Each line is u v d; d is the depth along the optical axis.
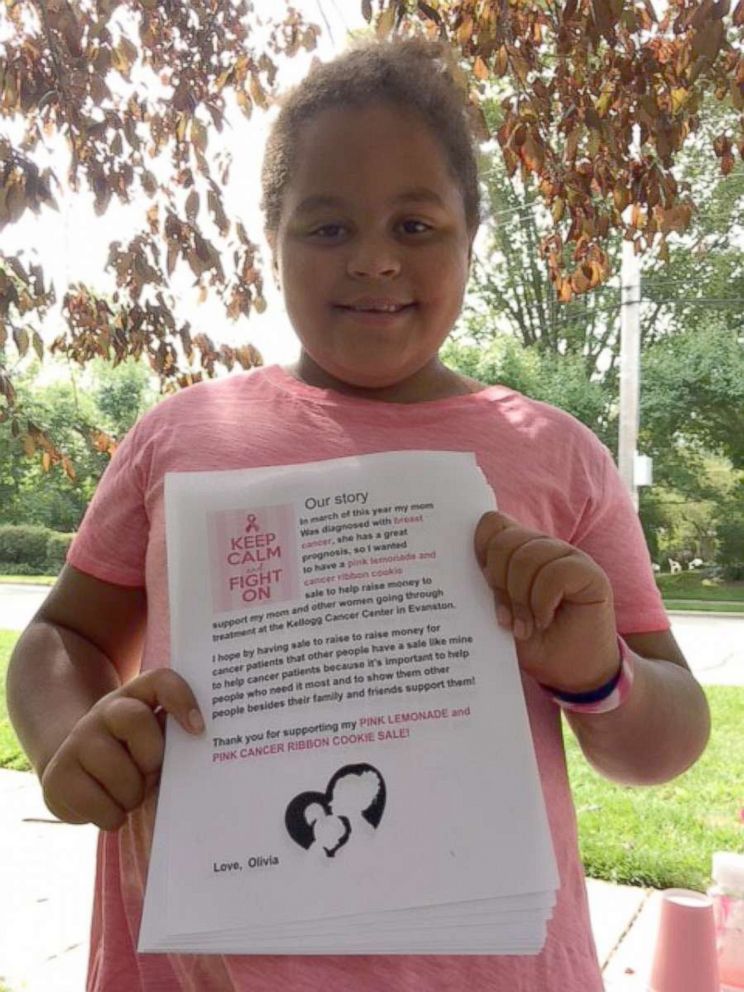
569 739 5.62
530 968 0.99
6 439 3.35
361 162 1.11
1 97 2.67
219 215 2.90
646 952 3.06
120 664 1.31
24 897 3.64
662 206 2.68
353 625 0.99
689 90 2.47
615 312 23.66
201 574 1.04
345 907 0.90
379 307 1.12
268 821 0.93
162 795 0.95
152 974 1.11
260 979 0.95
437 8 2.61
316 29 3.07
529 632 0.96
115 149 2.73
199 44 2.93
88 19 2.53
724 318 23.09
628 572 1.21
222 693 0.99
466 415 1.19
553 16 2.64
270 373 1.29
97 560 1.25
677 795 4.69
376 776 0.94
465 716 0.96
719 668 9.45
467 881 0.90
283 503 1.05
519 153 2.69
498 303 24.11
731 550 22.70
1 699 7.22
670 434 23.19
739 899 2.68
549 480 1.17
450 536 1.02
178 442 1.20
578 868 1.09
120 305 3.28
